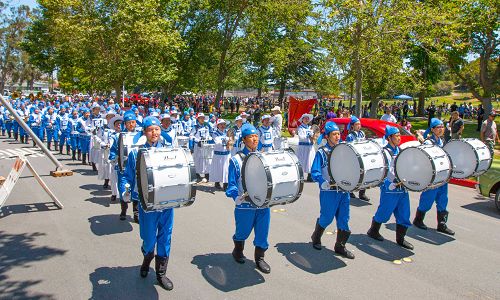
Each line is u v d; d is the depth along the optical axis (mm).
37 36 39281
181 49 26562
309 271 5492
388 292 4961
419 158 6117
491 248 6609
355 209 8750
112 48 21188
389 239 6891
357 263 5820
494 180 8859
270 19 28859
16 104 20641
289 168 4996
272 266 5621
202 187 10547
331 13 15625
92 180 10906
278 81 48000
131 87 23328
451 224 7879
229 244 6402
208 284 5039
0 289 4812
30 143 18453
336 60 18047
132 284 4992
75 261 5641
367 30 16094
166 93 30562
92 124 13227
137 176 4652
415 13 15992
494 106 54844
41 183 7957
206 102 42031
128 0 20281
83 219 7508
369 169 5492
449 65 30062
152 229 4832
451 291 5051
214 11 29594
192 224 7371
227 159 10164
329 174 5816
